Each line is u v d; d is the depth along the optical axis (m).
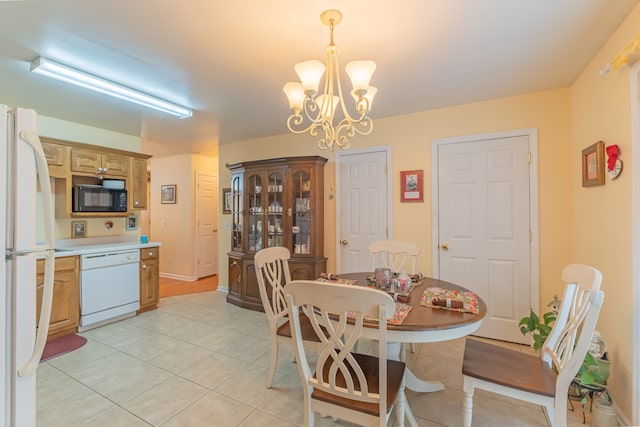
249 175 4.04
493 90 2.75
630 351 1.70
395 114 3.37
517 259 2.89
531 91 2.78
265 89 2.67
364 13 1.67
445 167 3.17
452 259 3.14
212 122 3.61
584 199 2.39
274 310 2.29
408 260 3.31
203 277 5.84
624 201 1.77
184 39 1.92
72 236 3.51
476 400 2.01
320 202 3.74
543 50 2.07
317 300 1.29
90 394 2.07
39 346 1.13
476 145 3.04
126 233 4.05
